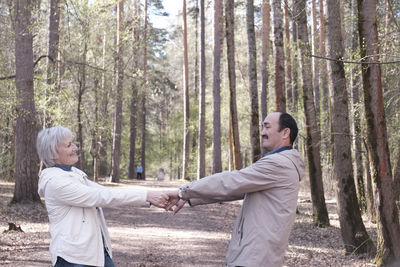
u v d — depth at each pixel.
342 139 9.06
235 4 24.05
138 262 7.63
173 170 54.62
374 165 7.35
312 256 8.65
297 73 21.47
